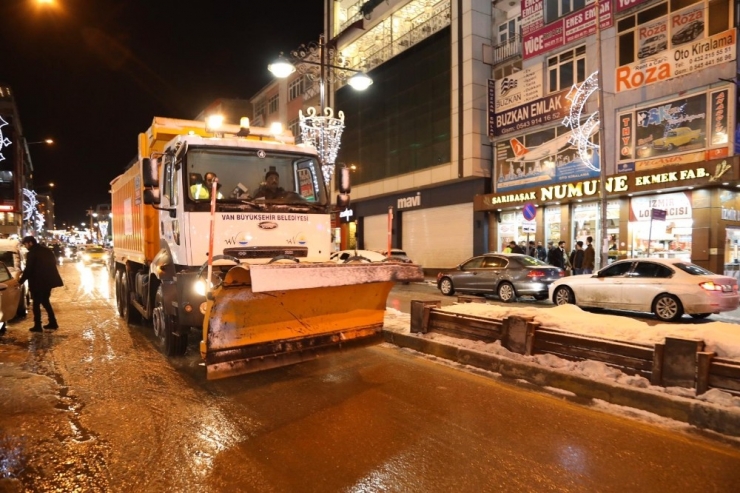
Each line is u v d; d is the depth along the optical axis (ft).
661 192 60.29
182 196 21.75
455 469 12.96
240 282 17.57
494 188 82.84
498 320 23.48
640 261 41.06
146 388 20.04
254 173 23.62
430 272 97.66
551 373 19.75
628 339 18.85
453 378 21.38
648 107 61.00
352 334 21.25
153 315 27.37
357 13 112.68
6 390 19.56
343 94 115.75
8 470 13.06
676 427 15.51
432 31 90.79
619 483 12.15
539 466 13.08
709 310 36.19
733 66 53.57
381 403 18.17
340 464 13.32
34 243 32.24
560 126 72.02
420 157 93.81
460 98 84.17
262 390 19.86
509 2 81.05
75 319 37.52
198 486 12.22
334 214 26.78
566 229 71.72
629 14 62.69
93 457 13.80
